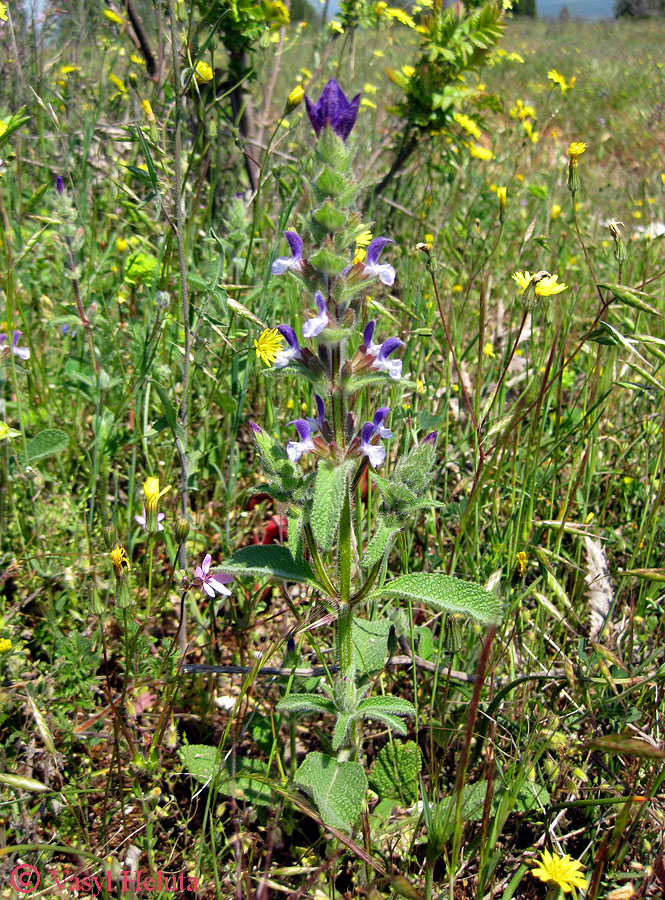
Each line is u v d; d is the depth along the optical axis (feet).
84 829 0.97
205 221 1.93
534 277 1.13
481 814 1.01
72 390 1.45
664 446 1.30
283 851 1.04
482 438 1.20
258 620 1.30
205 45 1.17
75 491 1.48
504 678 1.19
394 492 0.93
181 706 1.16
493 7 2.10
